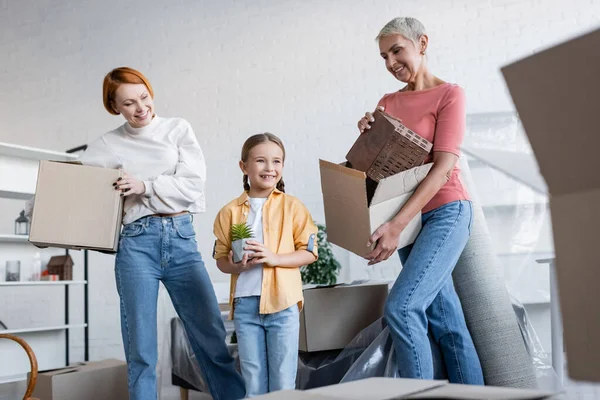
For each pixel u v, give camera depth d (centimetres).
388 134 182
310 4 498
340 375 221
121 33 530
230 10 512
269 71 500
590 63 58
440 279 181
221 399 230
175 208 214
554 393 62
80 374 266
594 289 59
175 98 514
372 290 231
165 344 377
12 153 375
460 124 186
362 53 486
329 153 484
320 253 403
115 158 218
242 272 203
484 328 204
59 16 544
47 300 500
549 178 64
